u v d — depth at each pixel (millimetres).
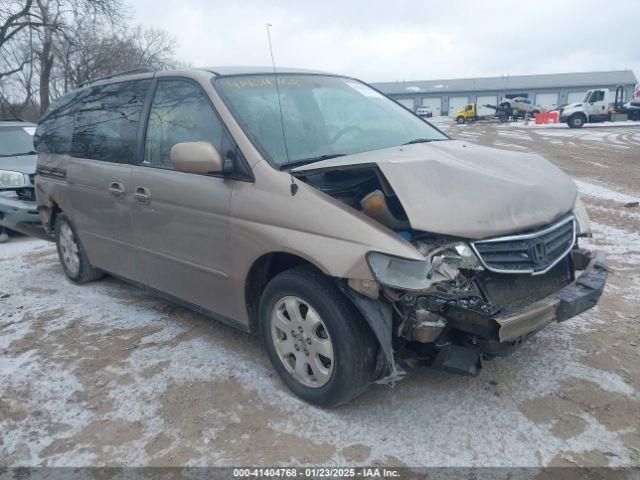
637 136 24672
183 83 3963
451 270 2758
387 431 2982
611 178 12062
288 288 3164
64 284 5688
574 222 3434
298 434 2986
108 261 4895
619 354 3717
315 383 3191
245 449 2885
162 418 3184
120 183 4336
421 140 4062
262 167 3305
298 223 3055
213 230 3559
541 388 3330
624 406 3129
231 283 3555
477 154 3506
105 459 2863
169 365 3781
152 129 4156
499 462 2719
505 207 2951
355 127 4004
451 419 3062
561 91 77312
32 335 4395
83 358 3943
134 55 30781
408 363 2971
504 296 2902
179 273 4008
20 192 7449
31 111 31344
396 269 2703
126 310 4848
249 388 3449
